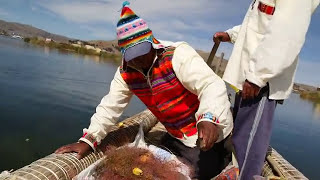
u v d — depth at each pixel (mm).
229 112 2086
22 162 3918
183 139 2318
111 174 1790
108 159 1886
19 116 5547
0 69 10094
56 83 9523
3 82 8273
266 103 2082
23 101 6664
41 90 8062
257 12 2092
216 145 2311
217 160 2295
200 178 2234
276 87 2047
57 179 1866
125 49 1977
